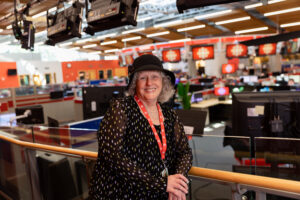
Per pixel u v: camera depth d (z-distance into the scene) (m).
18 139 2.48
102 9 3.26
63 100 8.95
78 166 1.92
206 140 1.40
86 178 1.88
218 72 15.26
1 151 3.00
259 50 11.66
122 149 1.02
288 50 12.78
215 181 1.20
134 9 3.08
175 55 12.21
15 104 8.41
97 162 1.13
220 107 7.69
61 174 2.07
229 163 1.33
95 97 4.19
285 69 16.97
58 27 4.18
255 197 1.15
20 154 2.54
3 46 20.62
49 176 2.19
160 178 1.02
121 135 1.03
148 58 1.12
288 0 9.62
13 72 14.14
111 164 1.00
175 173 1.14
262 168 1.25
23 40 5.32
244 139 1.29
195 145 1.44
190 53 13.65
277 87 6.35
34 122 3.78
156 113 1.18
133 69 1.13
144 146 1.09
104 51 26.91
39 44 19.38
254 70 16.14
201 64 18.58
